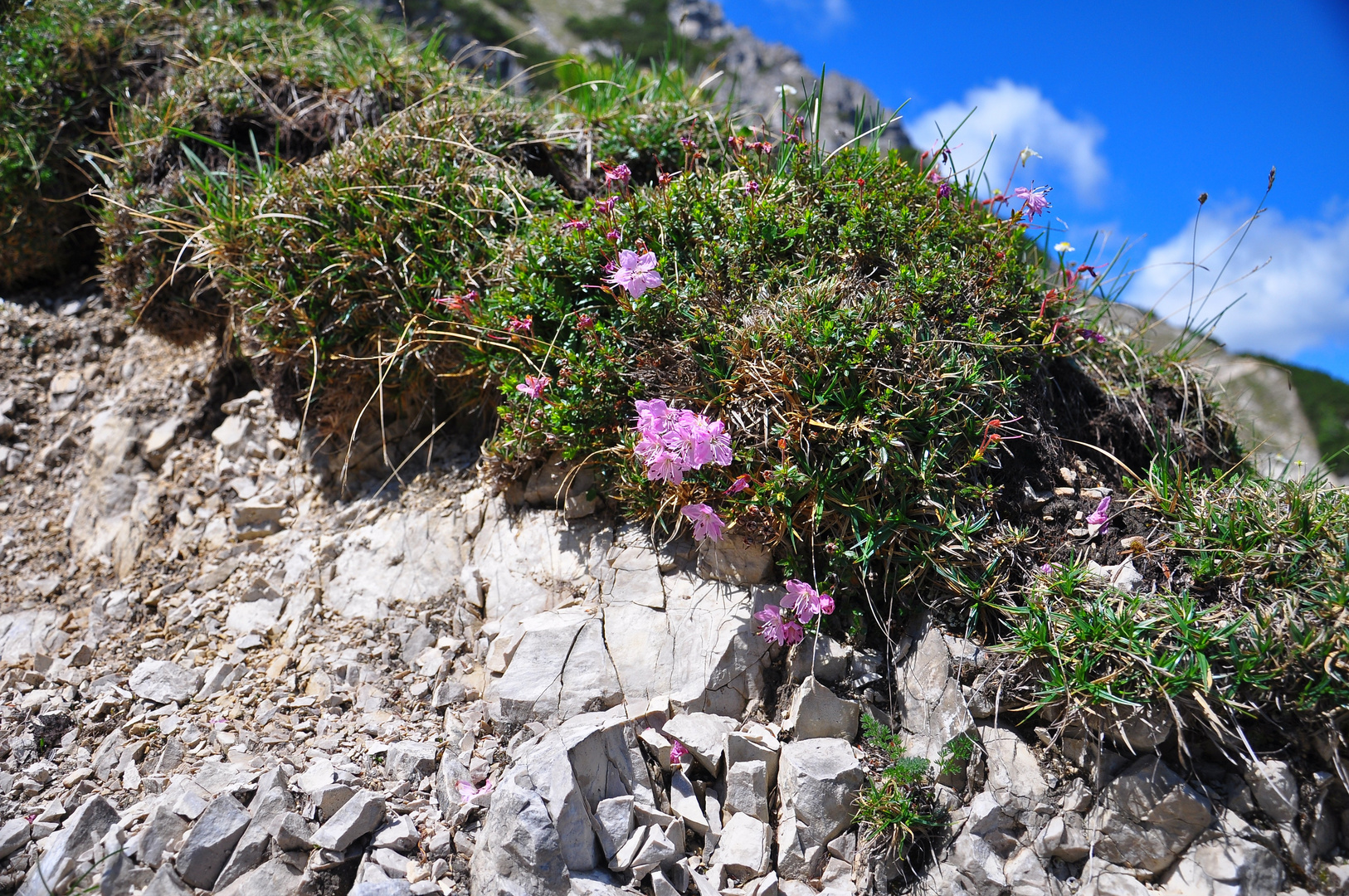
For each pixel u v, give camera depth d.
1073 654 0.48
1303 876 0.43
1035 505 0.55
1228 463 0.67
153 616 0.62
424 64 0.86
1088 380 0.64
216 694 0.55
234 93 0.83
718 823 0.47
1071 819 0.46
